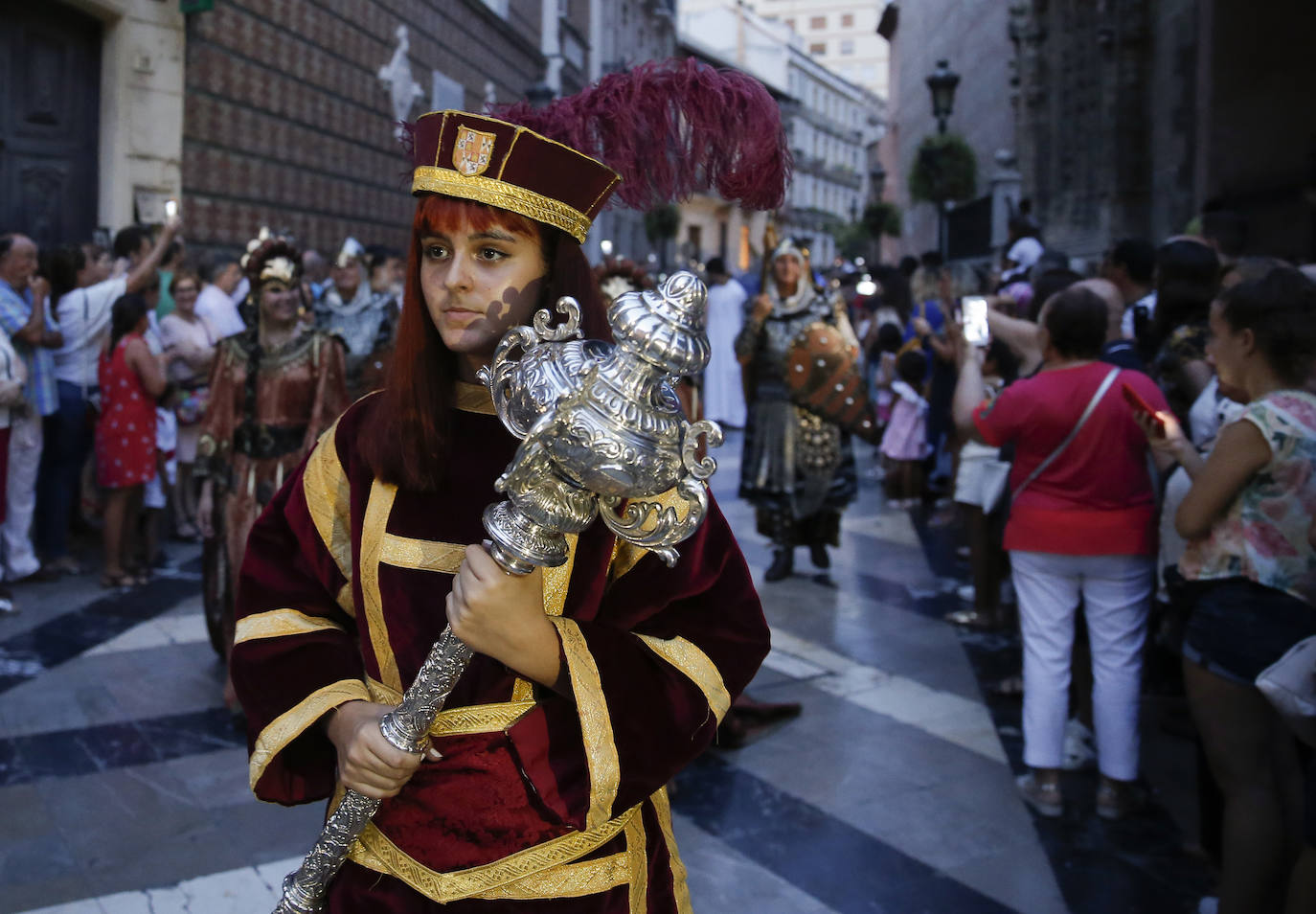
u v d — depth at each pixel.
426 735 1.25
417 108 14.59
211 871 3.04
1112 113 14.38
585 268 1.35
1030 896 3.00
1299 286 2.53
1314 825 2.12
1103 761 3.44
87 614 5.38
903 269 12.96
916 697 4.53
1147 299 4.85
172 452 6.44
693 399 3.97
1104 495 3.29
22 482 5.79
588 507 1.12
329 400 4.08
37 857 3.09
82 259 6.17
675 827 3.38
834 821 3.43
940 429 8.47
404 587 1.32
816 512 6.20
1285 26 9.94
